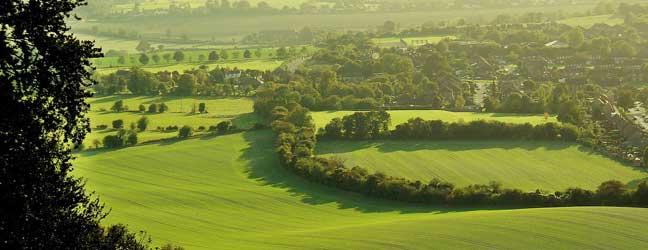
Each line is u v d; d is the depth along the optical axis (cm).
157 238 14812
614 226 13412
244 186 18912
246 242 14325
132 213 16600
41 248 5141
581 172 19312
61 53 5297
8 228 4975
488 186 17500
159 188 18650
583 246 12662
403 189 17338
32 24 5231
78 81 5447
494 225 13775
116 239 6475
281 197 17988
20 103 5122
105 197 17712
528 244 12825
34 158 5162
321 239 13950
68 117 5409
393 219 15800
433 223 14262
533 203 16638
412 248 12912
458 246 12888
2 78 5116
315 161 19688
